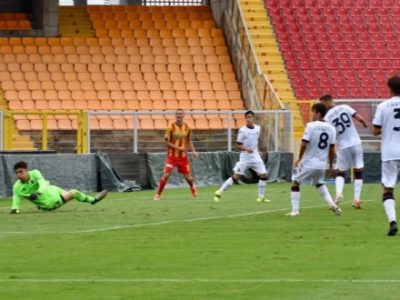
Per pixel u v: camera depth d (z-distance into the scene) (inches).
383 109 2000.5
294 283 1492.4
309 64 4559.5
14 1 4783.5
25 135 3907.5
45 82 4323.3
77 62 4441.4
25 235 2065.7
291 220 2326.5
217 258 1733.5
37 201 2536.9
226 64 4579.2
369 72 4611.2
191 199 3006.9
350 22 4783.5
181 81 4461.1
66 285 1489.9
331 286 1464.1
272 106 3973.9
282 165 3786.9
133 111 3868.1
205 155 3683.6
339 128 2645.2
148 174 3587.6
